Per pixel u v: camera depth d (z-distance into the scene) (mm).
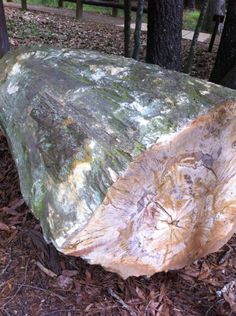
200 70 5785
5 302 1977
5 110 2312
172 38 4254
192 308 2002
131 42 6996
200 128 1653
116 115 1720
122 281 2105
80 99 1890
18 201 2613
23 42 6203
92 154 1611
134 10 8359
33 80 2201
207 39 7977
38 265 2170
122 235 1668
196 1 12688
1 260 2199
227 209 1938
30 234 2348
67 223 1546
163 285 2109
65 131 1775
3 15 3838
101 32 7699
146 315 1944
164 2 4094
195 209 1834
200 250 2008
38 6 9945
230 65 4500
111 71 2090
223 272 2221
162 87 1868
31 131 1970
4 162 3033
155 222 1744
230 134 1750
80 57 2365
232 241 2445
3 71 2539
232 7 4340
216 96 1753
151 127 1614
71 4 10688
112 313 1938
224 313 1983
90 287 2064
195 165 1722
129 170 1546
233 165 1830
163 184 1672
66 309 1950
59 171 1671
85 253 1637
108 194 1539
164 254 1864
